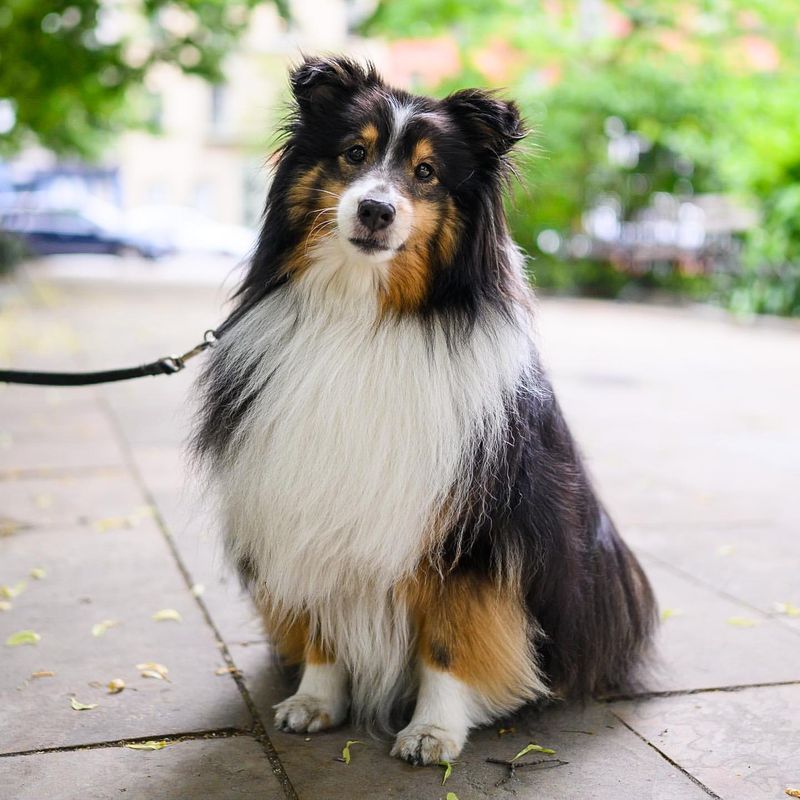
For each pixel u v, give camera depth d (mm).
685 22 4609
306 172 675
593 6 4770
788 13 4395
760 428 1868
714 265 4426
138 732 695
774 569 1077
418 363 648
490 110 675
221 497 700
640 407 2061
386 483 639
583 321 3816
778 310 3773
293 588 682
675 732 713
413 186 656
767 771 658
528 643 695
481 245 675
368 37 4684
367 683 708
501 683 689
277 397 655
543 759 671
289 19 3348
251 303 692
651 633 805
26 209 7211
